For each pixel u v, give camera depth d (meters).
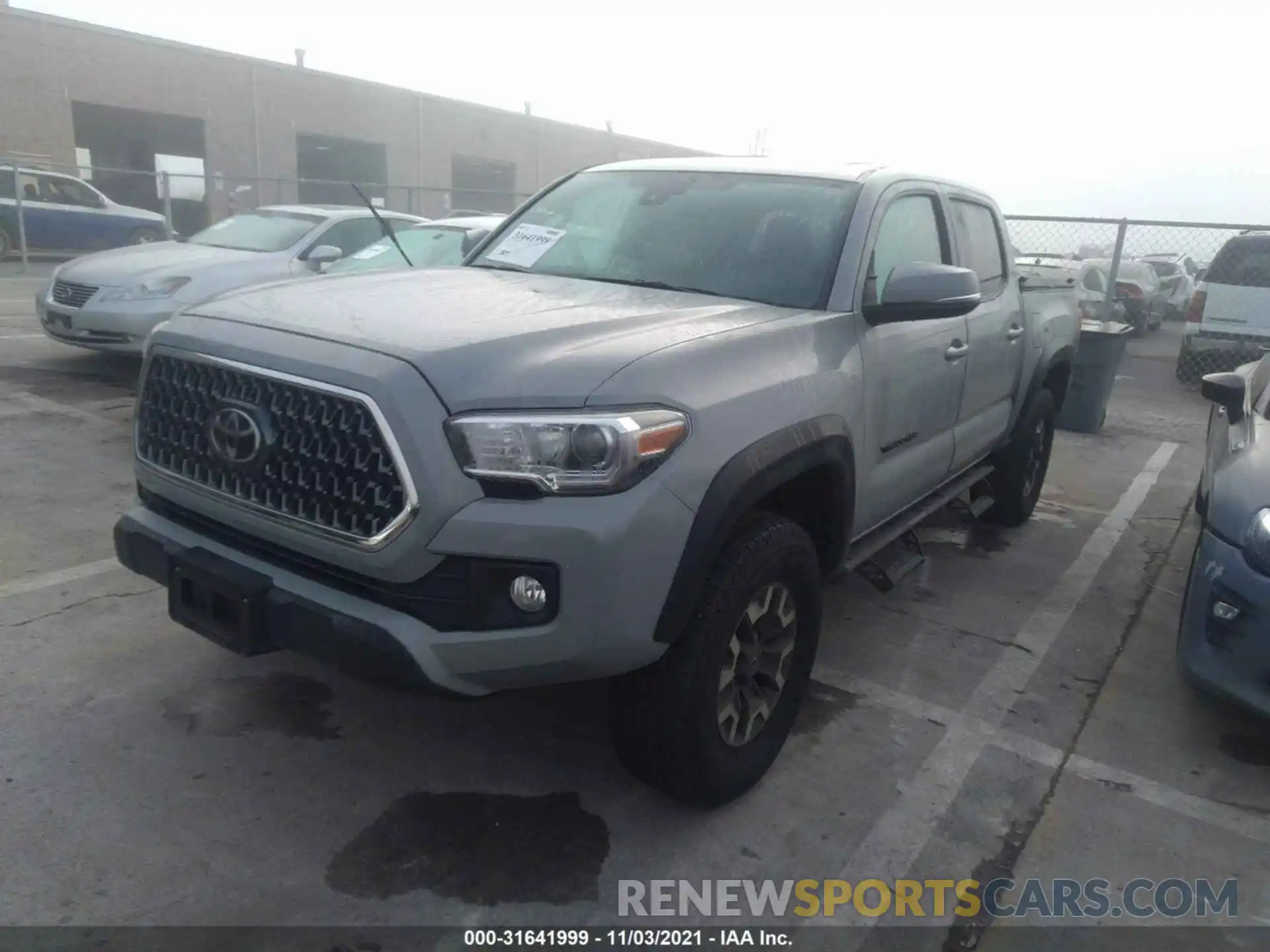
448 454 2.36
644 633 2.50
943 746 3.52
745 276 3.51
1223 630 3.44
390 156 33.72
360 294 3.12
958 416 4.47
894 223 3.88
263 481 2.63
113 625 3.91
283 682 3.59
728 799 3.02
